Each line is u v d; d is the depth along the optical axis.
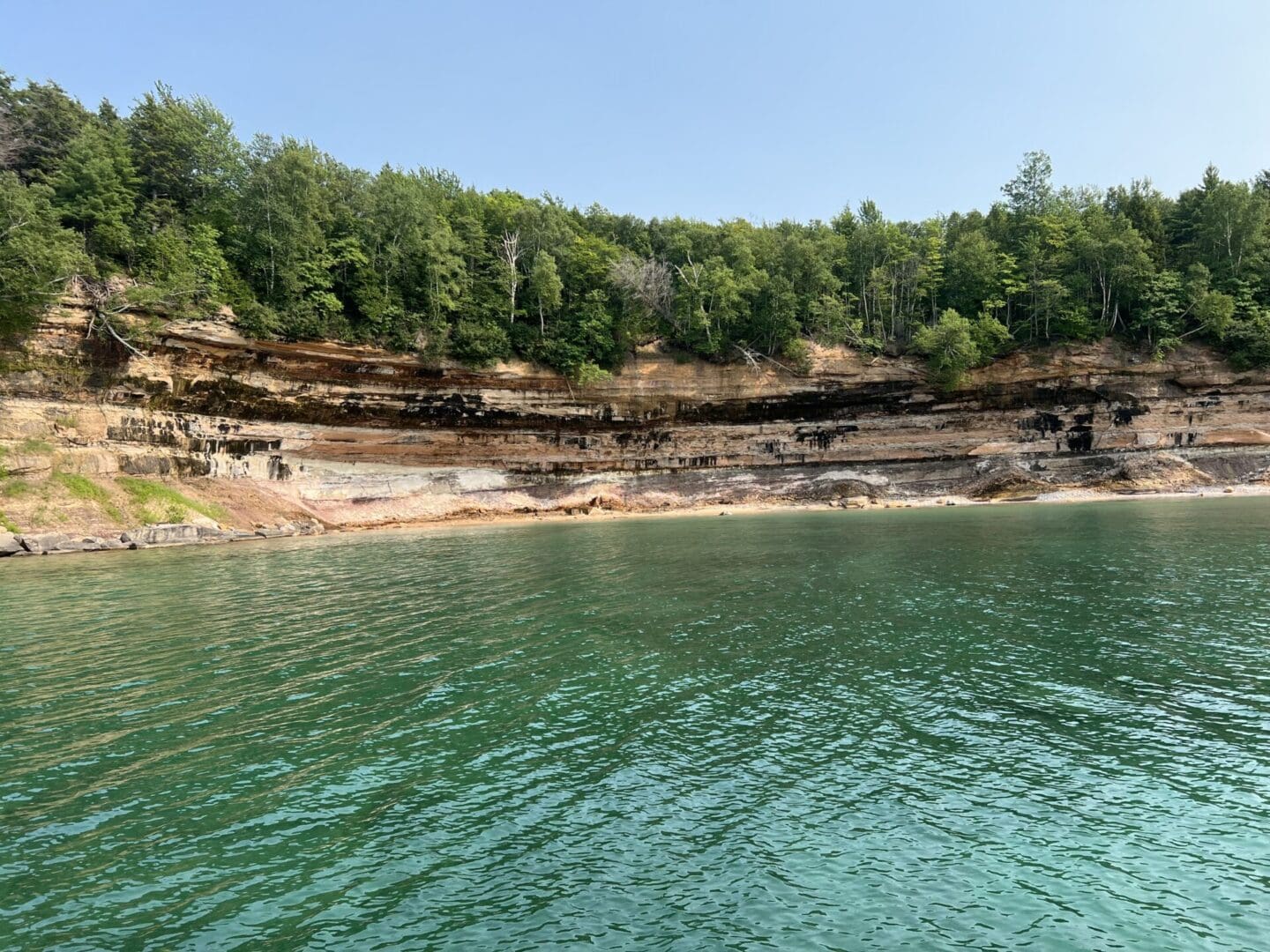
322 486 54.56
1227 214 67.25
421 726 12.68
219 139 54.81
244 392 50.25
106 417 44.16
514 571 29.34
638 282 66.56
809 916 7.42
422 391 57.50
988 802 9.65
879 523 46.47
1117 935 7.00
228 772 11.02
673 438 67.00
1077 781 10.15
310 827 9.45
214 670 15.99
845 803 9.74
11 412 40.75
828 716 12.74
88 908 7.75
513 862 8.58
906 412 66.00
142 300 43.19
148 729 12.72
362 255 55.84
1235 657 15.10
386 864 8.58
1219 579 22.77
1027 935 7.04
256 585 26.89
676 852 8.68
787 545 35.72
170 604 23.44
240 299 48.16
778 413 67.25
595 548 36.81
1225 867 8.09
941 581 24.30
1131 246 64.38
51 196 45.44
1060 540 33.03
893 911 7.48
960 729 12.02
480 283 63.91
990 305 65.75
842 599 21.88
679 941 7.05
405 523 55.84
